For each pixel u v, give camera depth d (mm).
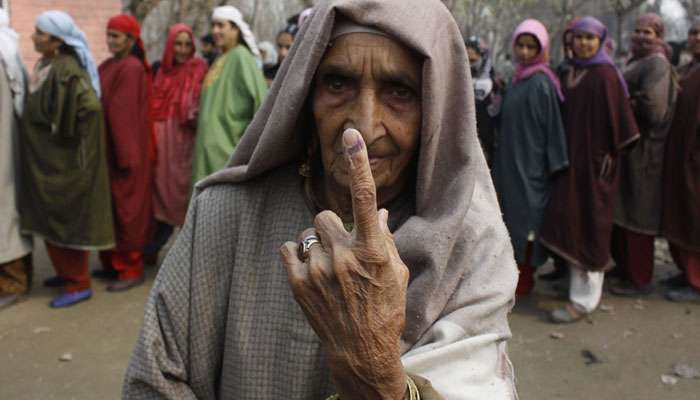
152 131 4746
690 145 4379
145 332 1078
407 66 979
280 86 1107
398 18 955
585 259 4078
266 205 1118
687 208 4438
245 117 4379
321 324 778
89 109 4047
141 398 1067
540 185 4176
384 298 755
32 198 4188
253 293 1069
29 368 3482
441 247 958
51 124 4047
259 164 1076
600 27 4090
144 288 4637
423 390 833
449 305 986
